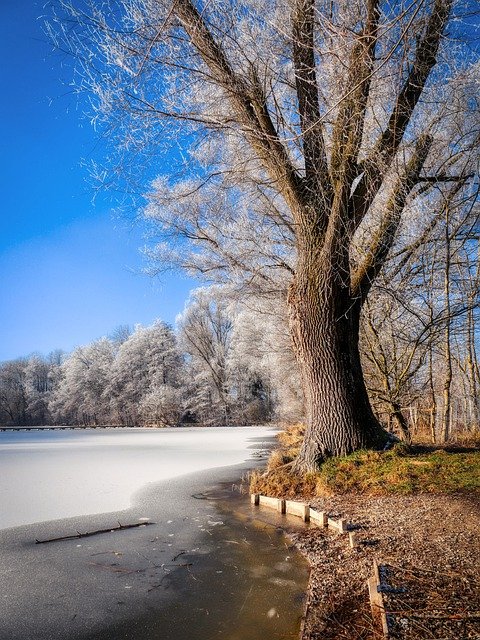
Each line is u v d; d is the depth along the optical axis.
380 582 3.59
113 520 6.39
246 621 3.45
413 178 7.30
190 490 8.56
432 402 13.29
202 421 48.72
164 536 5.61
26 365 80.25
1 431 40.16
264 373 38.62
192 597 3.87
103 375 60.41
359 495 6.48
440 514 5.21
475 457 7.29
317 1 6.36
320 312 7.70
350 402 7.77
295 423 26.92
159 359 53.72
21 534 5.73
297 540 5.27
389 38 5.35
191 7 5.98
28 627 3.40
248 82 6.62
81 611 3.64
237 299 13.02
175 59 6.22
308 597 3.69
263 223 10.77
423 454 7.71
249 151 7.80
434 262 9.79
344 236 7.32
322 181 7.38
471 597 3.23
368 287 7.92
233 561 4.70
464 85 6.02
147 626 3.40
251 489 7.97
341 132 6.83
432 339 10.62
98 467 12.01
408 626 2.89
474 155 7.54
